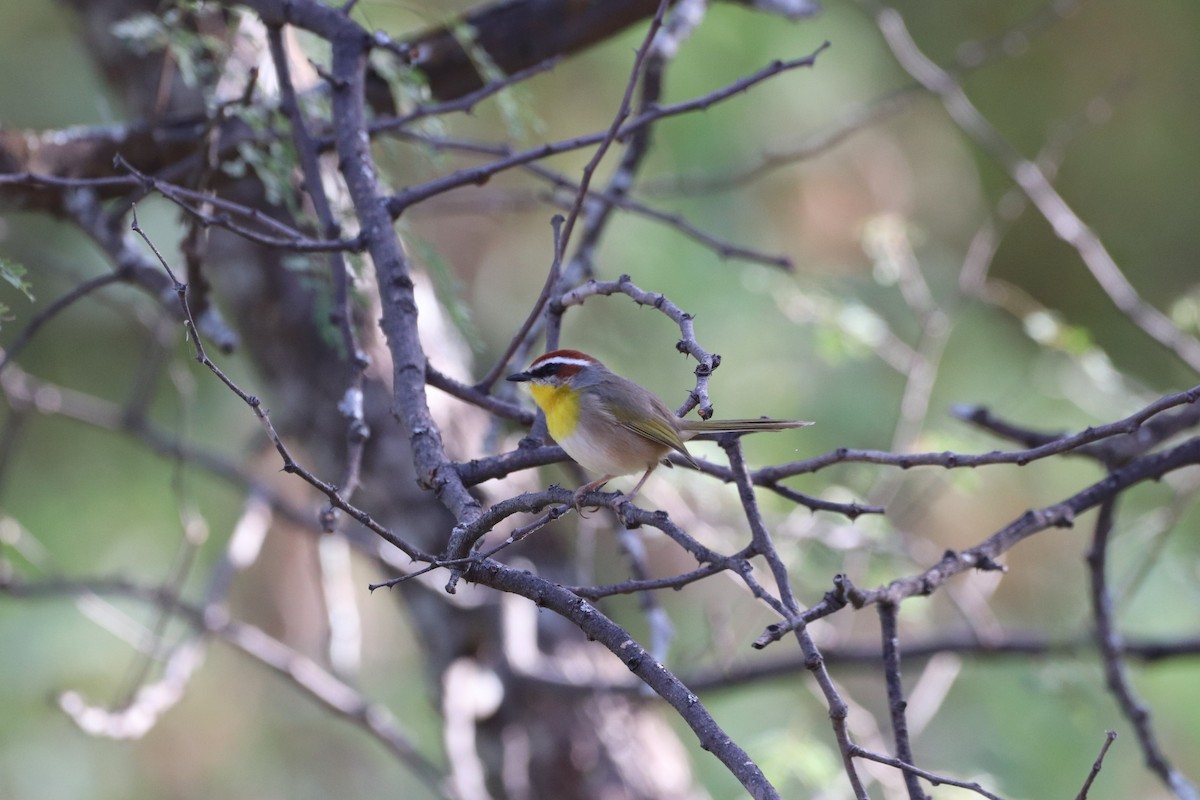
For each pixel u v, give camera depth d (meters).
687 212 16.44
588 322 16.45
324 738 17.44
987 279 19.95
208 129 8.09
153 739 16.61
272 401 11.53
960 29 21.42
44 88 15.95
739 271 16.38
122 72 11.52
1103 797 14.59
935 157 20.22
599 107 17.33
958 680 15.34
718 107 16.33
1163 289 21.66
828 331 13.30
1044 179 12.75
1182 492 11.52
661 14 6.60
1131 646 10.85
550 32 10.67
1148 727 8.46
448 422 11.13
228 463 12.43
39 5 16.19
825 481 15.38
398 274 6.98
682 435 7.75
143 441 12.15
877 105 13.29
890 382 16.55
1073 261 21.52
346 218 9.02
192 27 9.83
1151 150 21.62
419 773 10.95
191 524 10.92
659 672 5.02
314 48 8.98
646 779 11.75
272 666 11.09
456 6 15.83
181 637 15.48
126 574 13.90
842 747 5.12
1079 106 21.55
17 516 15.51
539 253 18.27
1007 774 14.75
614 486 10.87
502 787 11.69
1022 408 16.27
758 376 16.34
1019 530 7.02
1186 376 20.53
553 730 11.46
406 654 17.92
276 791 17.09
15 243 13.38
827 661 11.23
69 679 15.10
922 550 12.28
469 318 8.47
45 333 15.88
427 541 11.23
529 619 11.63
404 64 8.59
